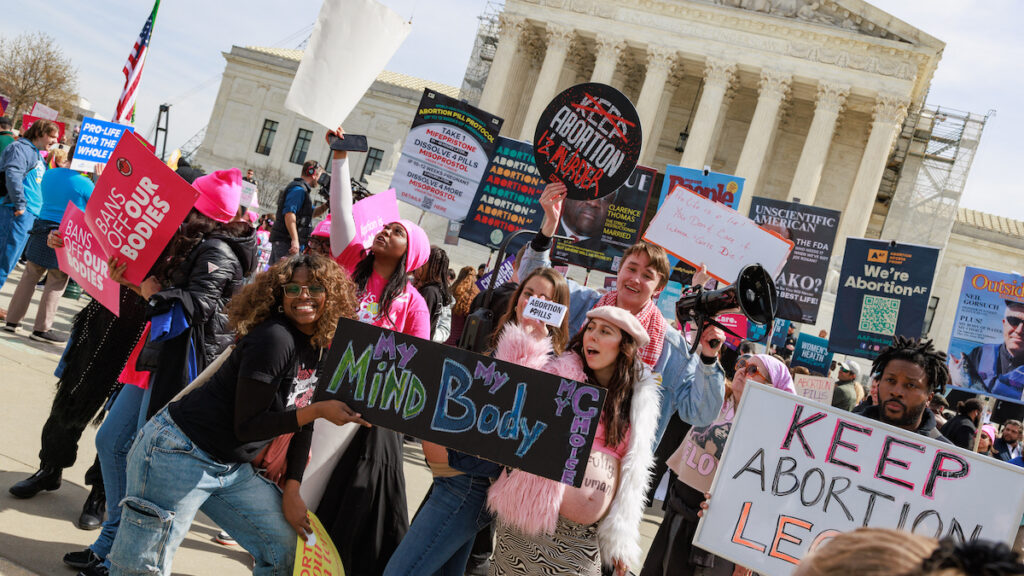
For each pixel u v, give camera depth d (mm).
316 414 3584
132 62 9273
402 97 61156
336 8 5141
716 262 8078
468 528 4188
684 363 4754
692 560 5203
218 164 65250
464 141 10891
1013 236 52031
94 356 5203
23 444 6336
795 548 4094
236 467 3721
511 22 47969
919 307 11398
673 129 53844
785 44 45312
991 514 3863
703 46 46281
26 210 10578
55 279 9914
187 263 4863
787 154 52188
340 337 3680
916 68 44062
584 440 3410
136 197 4723
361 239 5168
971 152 49812
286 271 3693
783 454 4184
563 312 4117
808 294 12258
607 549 3777
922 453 3996
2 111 19594
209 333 4891
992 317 11109
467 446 3533
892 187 54406
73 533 5125
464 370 3566
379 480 4648
